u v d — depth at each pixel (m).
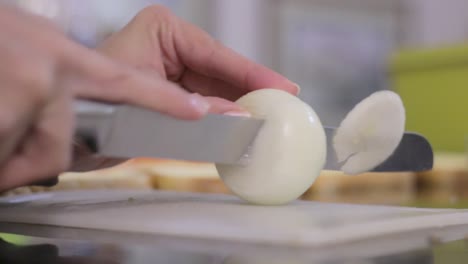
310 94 2.55
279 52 2.49
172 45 0.70
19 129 0.35
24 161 0.40
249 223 0.41
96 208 0.51
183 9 2.27
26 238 0.43
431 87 1.69
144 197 0.61
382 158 0.56
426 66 1.69
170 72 0.72
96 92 0.37
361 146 0.55
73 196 0.63
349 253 0.35
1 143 0.35
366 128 0.54
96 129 0.39
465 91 1.62
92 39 1.91
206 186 0.90
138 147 0.42
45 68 0.32
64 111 0.36
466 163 1.21
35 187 0.74
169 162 1.09
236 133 0.49
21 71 0.32
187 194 0.65
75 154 0.42
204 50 0.68
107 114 0.39
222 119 0.47
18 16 0.34
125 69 0.38
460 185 1.15
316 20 2.55
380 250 0.36
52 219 0.48
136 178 0.88
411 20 2.79
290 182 0.50
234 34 2.39
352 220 0.42
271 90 0.53
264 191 0.51
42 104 0.33
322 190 0.98
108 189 0.78
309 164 0.50
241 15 2.40
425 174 1.12
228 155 0.49
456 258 0.34
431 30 2.86
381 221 0.42
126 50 0.70
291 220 0.42
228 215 0.45
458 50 1.62
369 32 2.68
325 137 0.52
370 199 0.91
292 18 2.51
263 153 0.50
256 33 2.44
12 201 0.59
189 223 0.42
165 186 0.91
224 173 0.53
